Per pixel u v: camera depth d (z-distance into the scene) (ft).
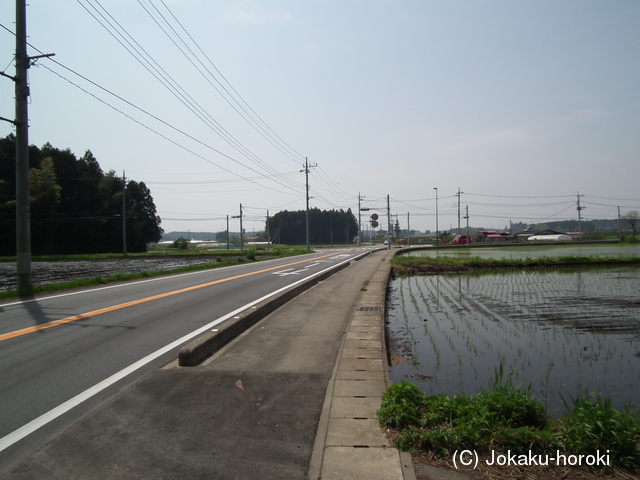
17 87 38.86
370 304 35.91
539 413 13.33
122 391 14.67
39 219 169.89
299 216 377.09
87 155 220.64
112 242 202.49
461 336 31.60
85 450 10.88
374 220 156.46
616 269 87.92
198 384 15.43
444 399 13.46
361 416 12.98
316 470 10.05
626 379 21.94
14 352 19.65
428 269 87.92
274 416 12.88
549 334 32.19
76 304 33.37
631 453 10.81
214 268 74.23
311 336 23.89
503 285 63.16
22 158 39.32
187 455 10.66
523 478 9.89
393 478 9.74
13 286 56.39
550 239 287.07
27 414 13.10
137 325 25.66
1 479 9.66
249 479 9.70
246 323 25.91
